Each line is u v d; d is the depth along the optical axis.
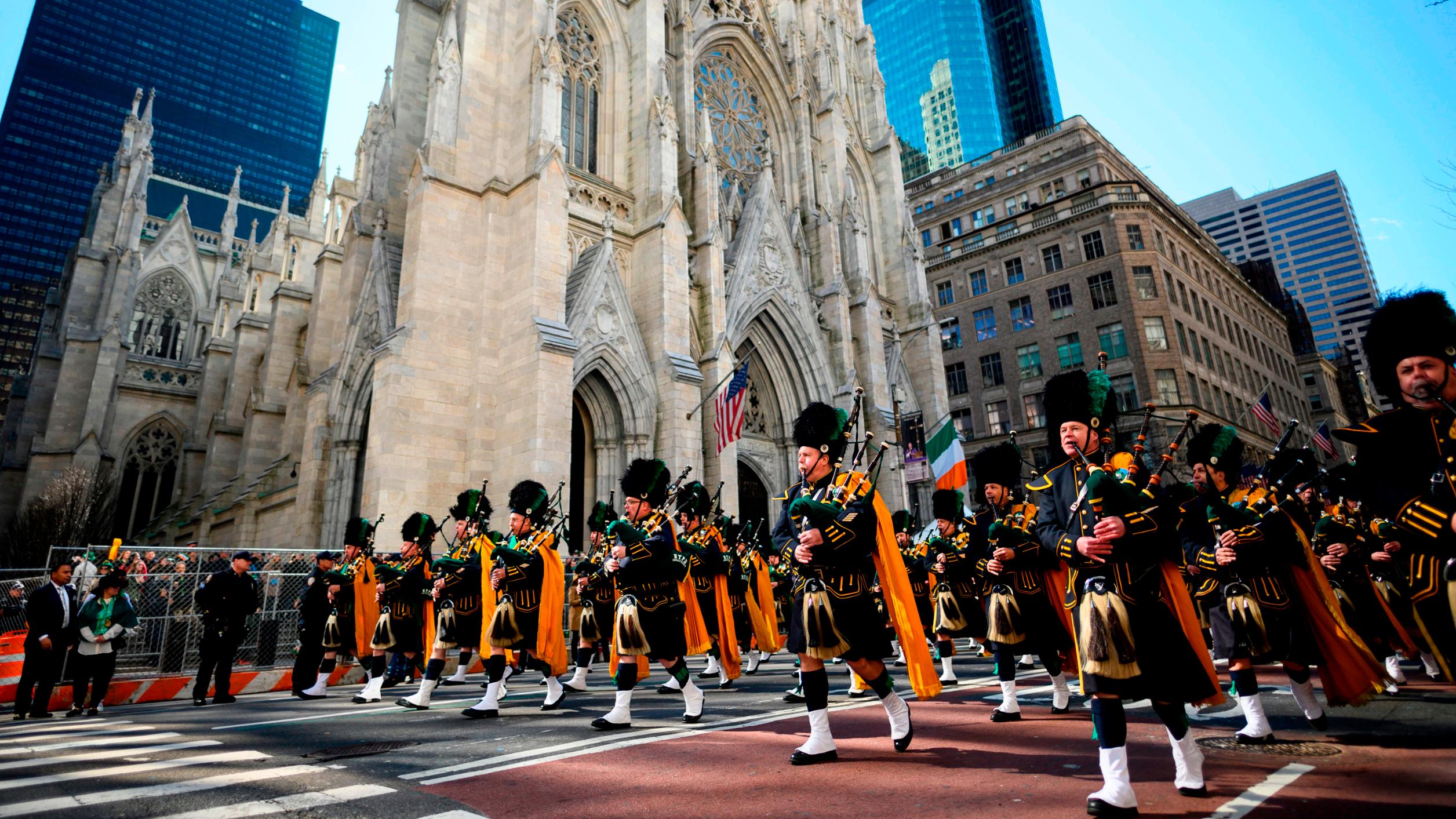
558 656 10.34
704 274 30.44
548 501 10.59
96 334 45.69
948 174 81.81
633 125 31.28
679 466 25.77
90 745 8.09
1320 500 11.67
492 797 5.46
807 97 41.44
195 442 44.81
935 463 26.64
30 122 145.88
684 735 7.80
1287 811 4.27
